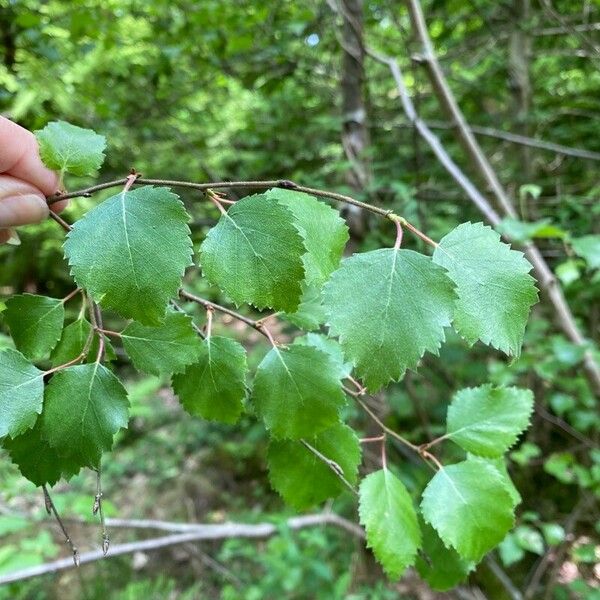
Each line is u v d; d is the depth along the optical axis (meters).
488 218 0.58
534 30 0.91
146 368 0.21
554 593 0.85
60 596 0.95
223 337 0.23
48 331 0.21
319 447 0.25
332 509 0.93
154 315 0.17
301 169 0.90
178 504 1.22
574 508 0.93
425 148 0.97
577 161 1.03
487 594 0.84
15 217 0.22
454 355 0.94
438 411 0.92
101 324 0.21
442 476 0.24
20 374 0.19
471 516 0.23
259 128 0.97
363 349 0.17
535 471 1.02
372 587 0.87
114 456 1.35
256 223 0.18
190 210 0.78
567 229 0.84
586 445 0.85
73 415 0.19
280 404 0.22
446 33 0.93
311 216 0.21
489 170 0.64
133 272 0.17
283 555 0.83
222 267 0.17
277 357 0.23
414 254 0.18
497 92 1.02
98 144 0.24
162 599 0.96
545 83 1.08
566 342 0.62
